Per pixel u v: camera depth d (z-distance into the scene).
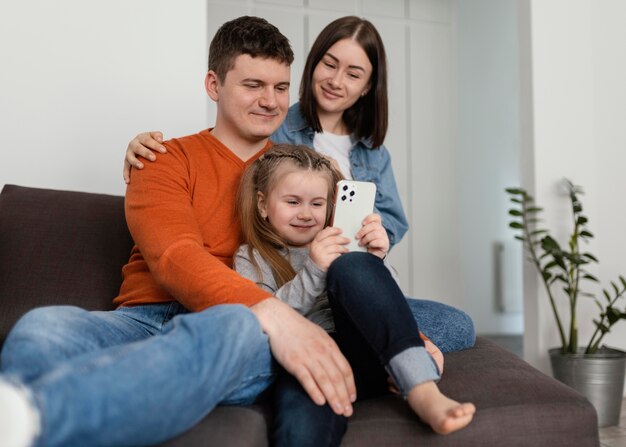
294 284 1.19
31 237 1.50
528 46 2.84
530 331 2.85
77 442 0.70
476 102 4.19
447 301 3.90
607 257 2.84
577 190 2.70
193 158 1.43
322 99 1.97
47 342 0.93
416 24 3.88
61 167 2.22
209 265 1.13
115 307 1.47
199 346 0.87
